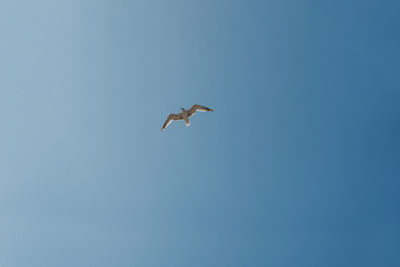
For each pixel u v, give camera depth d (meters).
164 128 57.94
